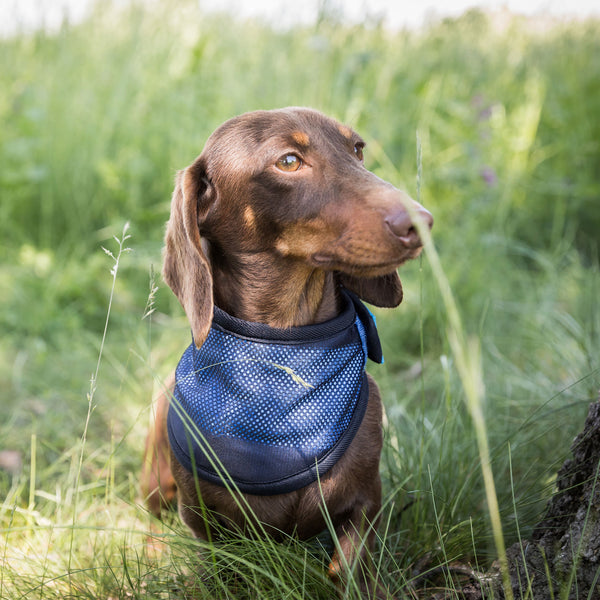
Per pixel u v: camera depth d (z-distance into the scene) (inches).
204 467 25.8
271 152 25.8
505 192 55.2
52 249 59.6
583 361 36.0
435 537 27.6
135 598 24.8
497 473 29.9
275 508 26.0
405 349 45.2
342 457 26.0
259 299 27.0
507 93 68.7
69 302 52.7
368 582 25.3
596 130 64.1
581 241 57.0
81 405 41.0
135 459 35.8
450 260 50.5
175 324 47.9
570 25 77.5
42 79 69.6
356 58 61.3
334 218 25.0
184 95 65.8
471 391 17.8
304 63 66.1
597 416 24.5
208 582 25.5
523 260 56.3
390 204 24.0
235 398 25.7
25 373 44.4
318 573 24.5
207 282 25.1
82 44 72.8
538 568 24.0
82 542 29.2
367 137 57.4
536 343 40.8
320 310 27.4
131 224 57.0
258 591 23.4
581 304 43.8
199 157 27.4
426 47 72.8
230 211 26.5
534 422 30.3
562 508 25.2
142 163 60.5
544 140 65.7
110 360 45.4
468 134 60.9
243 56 70.4
